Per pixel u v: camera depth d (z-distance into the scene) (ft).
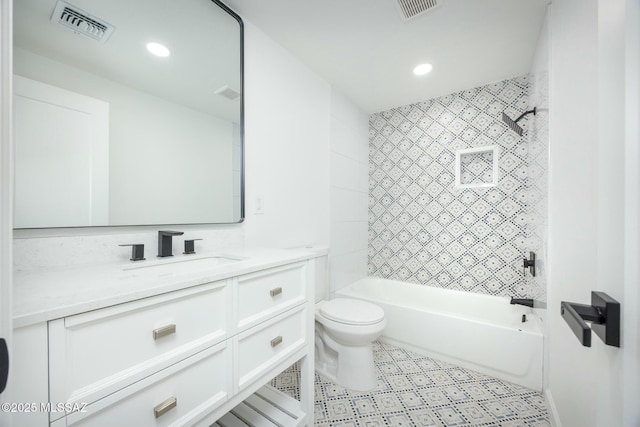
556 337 4.13
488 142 7.48
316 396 4.92
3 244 1.16
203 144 4.25
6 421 1.19
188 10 4.06
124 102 3.36
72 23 2.93
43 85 2.73
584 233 2.98
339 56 6.19
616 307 1.33
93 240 3.10
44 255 2.75
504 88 7.27
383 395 4.94
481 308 7.26
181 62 3.98
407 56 6.18
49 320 1.60
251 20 5.05
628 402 1.26
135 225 3.44
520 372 5.20
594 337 2.37
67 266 2.90
